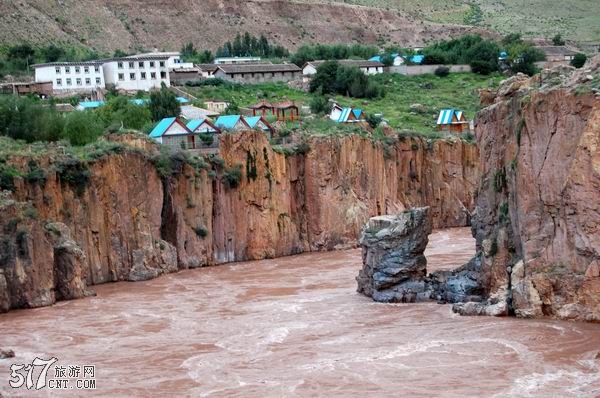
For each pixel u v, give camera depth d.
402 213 73.12
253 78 170.38
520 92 65.69
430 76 181.50
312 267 96.31
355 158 117.06
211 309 72.12
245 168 106.38
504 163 66.69
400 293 70.56
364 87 163.88
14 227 76.06
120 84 154.25
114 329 65.44
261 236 106.19
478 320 61.31
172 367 53.84
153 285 87.50
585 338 54.69
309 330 61.94
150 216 95.88
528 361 50.91
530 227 61.72
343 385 48.66
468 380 48.34
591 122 57.97
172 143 114.25
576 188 58.41
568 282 59.59
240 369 52.78
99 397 48.53
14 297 75.06
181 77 166.25
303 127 128.38
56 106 130.75
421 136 130.62
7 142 97.75
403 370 50.78
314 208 112.88
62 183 88.88
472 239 110.94
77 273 80.31
